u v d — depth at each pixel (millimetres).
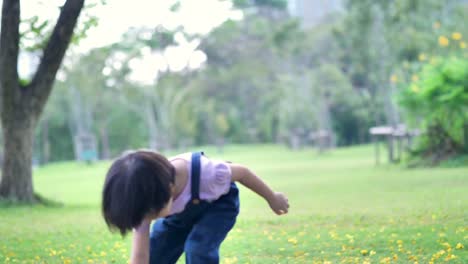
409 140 20703
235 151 50656
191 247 3834
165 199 3465
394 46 30078
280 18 53812
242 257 5980
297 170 21109
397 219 7797
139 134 60188
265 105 60219
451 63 17766
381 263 5398
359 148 38375
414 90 18219
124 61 44500
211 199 3865
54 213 10820
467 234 6363
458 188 11195
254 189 4016
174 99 52312
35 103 11945
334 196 11555
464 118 17562
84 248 6859
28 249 6898
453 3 32875
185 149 55094
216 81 56938
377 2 30703
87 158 40094
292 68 46875
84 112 53281
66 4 11383
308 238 6828
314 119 47500
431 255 5594
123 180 3393
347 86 44844
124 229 3420
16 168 12062
